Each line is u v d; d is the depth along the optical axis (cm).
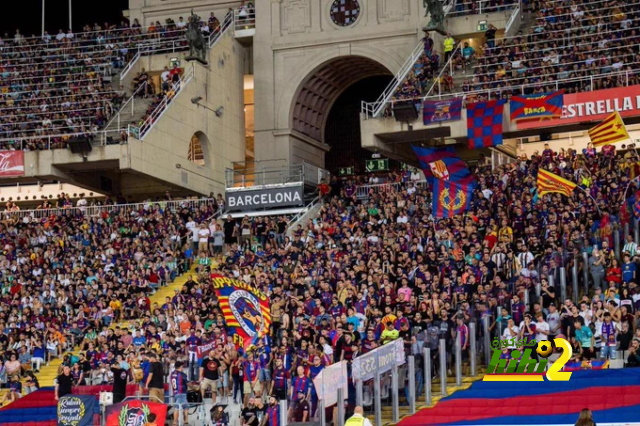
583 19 6669
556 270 4438
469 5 7256
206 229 6131
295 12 7556
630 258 4450
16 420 4588
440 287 4653
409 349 4078
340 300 4847
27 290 5791
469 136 6141
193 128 7219
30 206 7625
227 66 7631
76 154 6725
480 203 5541
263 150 7538
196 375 4572
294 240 5794
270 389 4219
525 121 6069
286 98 7512
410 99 6350
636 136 6594
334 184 6744
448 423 3772
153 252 6059
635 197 4672
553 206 5103
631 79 6062
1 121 7231
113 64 7581
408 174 6619
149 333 4903
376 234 5556
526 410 3784
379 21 7362
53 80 7575
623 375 3884
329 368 3719
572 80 6097
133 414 3919
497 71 6544
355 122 8169
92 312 5444
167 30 7812
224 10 7969
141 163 6719
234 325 4234
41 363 5222
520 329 4153
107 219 6525
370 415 3859
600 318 4106
